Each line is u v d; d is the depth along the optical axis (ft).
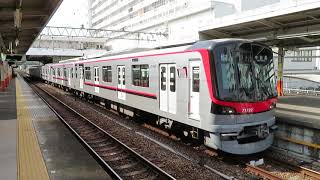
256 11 52.19
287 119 35.94
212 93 30.45
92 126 46.78
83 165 26.32
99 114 59.98
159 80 40.55
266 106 32.99
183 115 35.42
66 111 63.72
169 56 37.68
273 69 34.35
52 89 121.19
